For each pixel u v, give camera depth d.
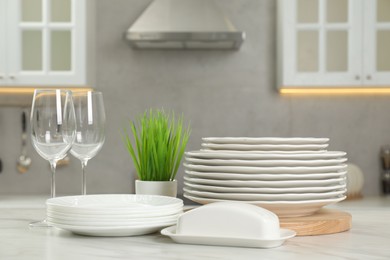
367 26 3.53
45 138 1.22
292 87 3.62
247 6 3.87
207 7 3.55
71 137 1.23
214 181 1.12
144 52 3.86
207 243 0.96
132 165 3.84
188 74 3.86
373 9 3.52
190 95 3.86
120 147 3.84
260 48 3.87
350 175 3.50
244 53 3.87
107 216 1.00
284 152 1.12
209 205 0.97
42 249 0.92
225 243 0.95
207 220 0.96
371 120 3.85
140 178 1.34
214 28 3.45
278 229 0.96
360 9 3.53
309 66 3.56
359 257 0.86
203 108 3.85
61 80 3.49
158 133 1.34
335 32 3.56
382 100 3.85
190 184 1.17
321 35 3.54
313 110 3.85
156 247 0.94
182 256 0.86
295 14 3.54
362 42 3.53
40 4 3.52
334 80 3.54
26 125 3.83
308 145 1.15
